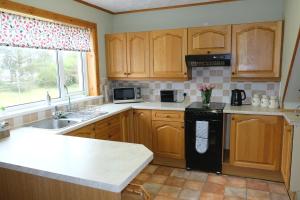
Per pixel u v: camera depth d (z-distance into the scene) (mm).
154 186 2895
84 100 3447
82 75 3684
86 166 1334
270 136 2902
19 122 2467
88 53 3713
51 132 2211
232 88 3557
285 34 2846
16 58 2635
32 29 2635
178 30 3410
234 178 3088
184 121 3254
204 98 3396
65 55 3352
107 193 1247
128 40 3746
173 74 3535
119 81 4266
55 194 1404
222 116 3037
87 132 2678
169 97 3828
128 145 1688
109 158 1445
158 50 3574
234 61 3182
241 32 3094
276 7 3217
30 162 1424
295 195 2455
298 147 2336
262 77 3105
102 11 3855
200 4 3570
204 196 2650
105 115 2973
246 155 3043
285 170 2605
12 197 1583
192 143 3229
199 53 3328
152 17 3920
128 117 3607
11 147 1729
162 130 3443
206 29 3248
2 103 2500
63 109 3086
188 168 3326
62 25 3068
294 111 2873
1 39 2301
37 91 2920
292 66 2537
